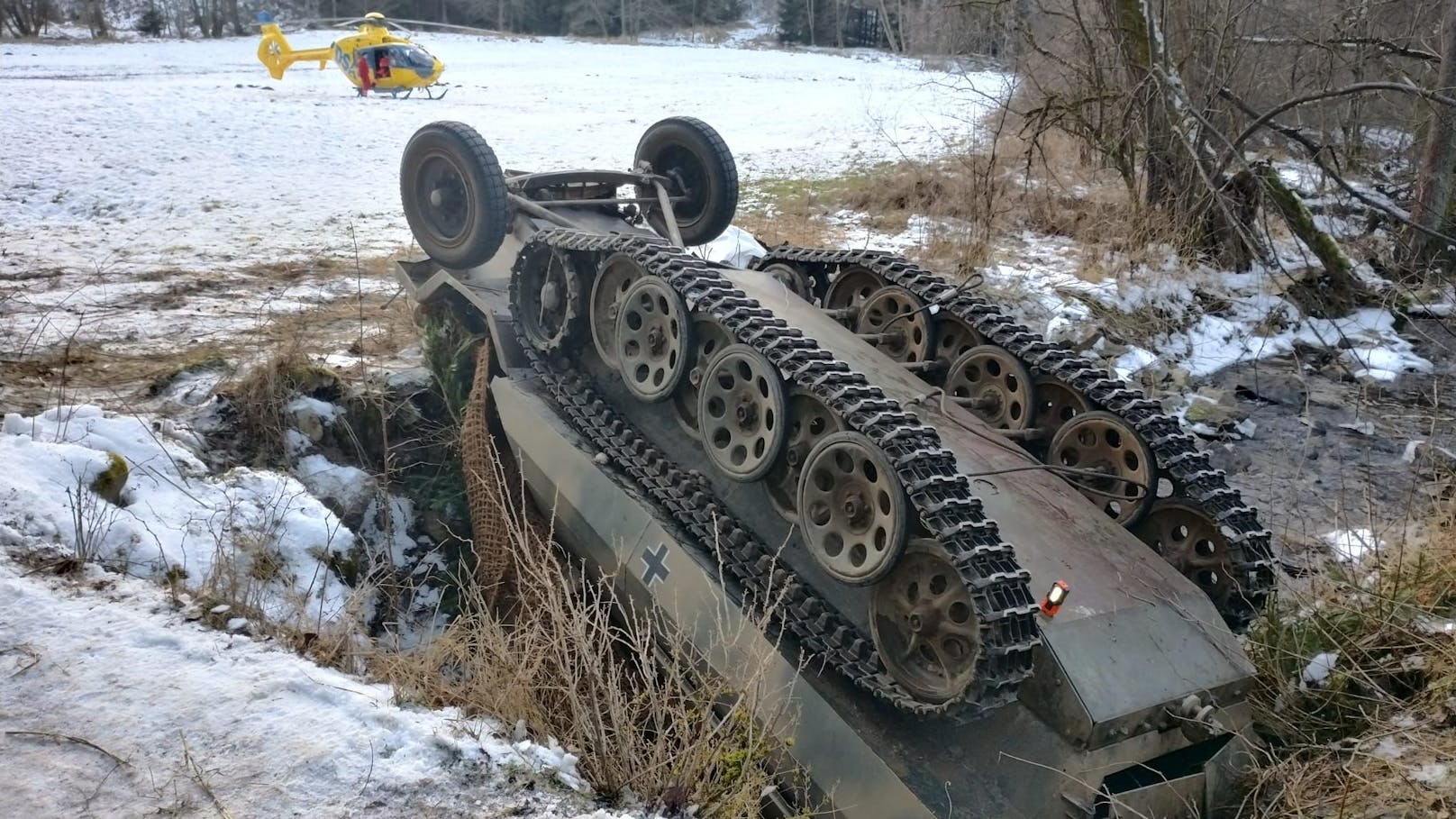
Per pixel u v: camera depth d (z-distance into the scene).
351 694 3.71
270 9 53.69
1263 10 12.50
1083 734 3.64
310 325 8.01
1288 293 10.38
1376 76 12.64
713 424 4.64
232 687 3.67
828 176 15.70
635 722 3.90
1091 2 11.77
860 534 4.00
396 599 5.43
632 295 5.06
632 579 4.82
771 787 3.91
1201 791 3.85
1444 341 9.91
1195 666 3.98
